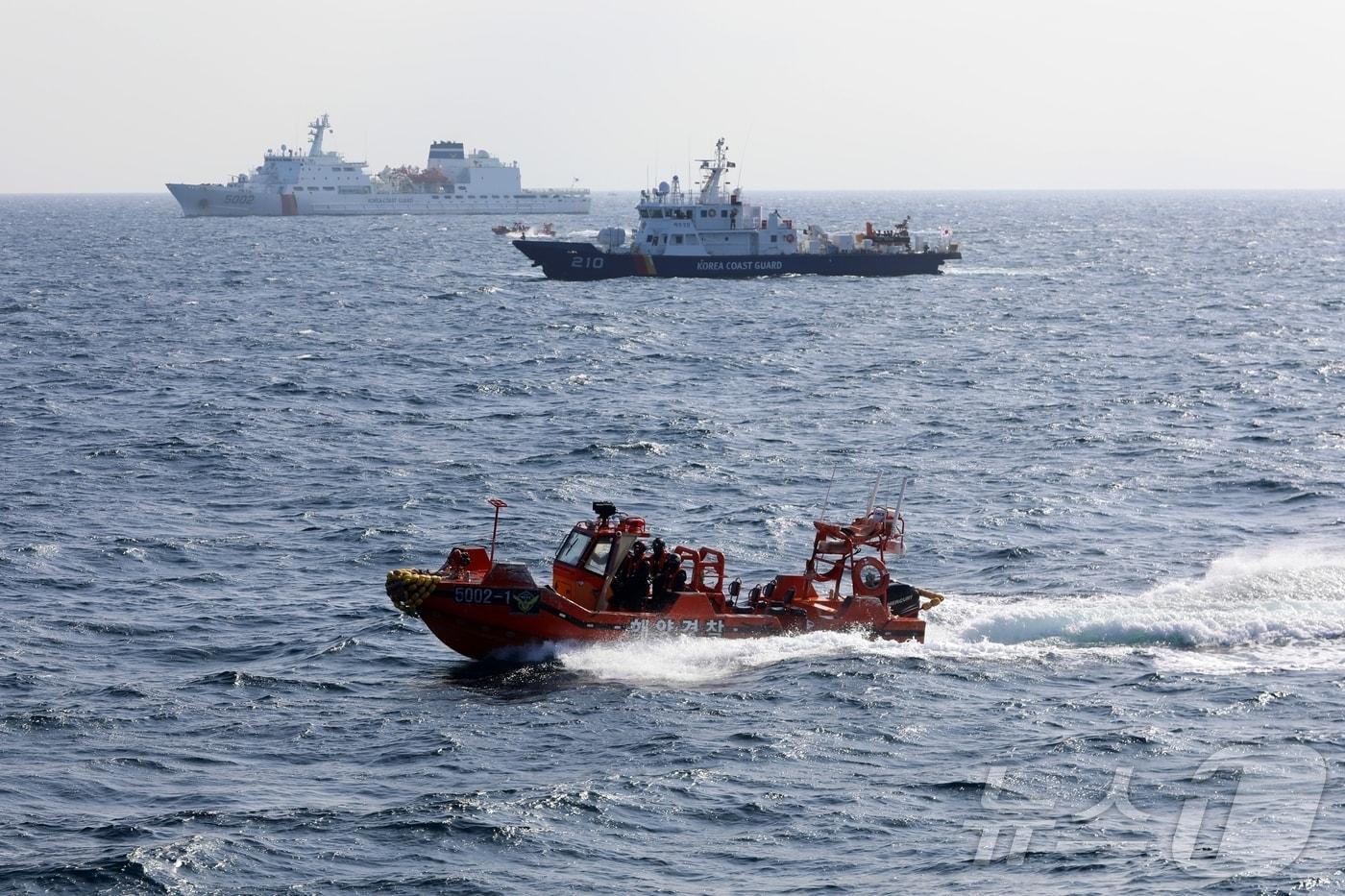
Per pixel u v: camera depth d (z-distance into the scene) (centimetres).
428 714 3916
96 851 3075
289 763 3591
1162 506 6638
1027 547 5791
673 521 6462
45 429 8806
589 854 3080
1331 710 3803
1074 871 2953
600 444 8294
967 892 2880
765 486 7206
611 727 3791
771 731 3738
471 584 4272
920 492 7006
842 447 8281
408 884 2952
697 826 3212
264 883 2958
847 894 2891
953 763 3522
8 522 6322
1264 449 8050
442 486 7194
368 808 3303
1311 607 4753
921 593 4612
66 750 3669
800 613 4466
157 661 4456
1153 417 9294
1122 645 4444
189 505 6769
